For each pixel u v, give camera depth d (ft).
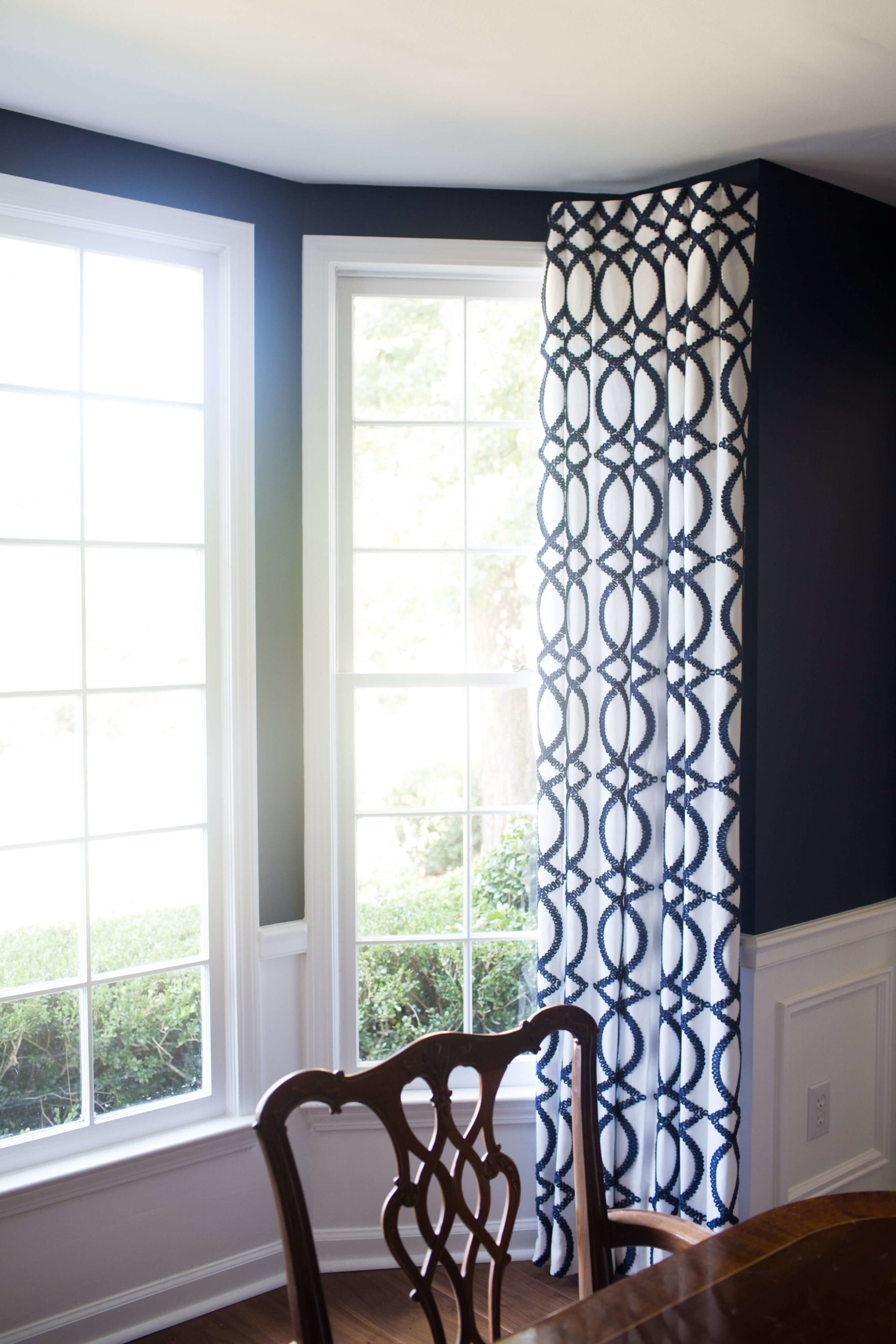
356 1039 9.05
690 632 8.21
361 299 9.03
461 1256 8.83
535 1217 8.94
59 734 7.93
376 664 9.11
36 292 7.82
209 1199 8.27
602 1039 8.55
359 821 9.06
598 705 8.61
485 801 9.25
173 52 6.63
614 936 8.52
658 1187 8.36
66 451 7.95
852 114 7.50
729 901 8.11
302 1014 8.84
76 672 8.02
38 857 7.83
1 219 7.59
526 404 9.25
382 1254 8.78
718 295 8.18
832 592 8.96
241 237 8.41
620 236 8.53
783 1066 8.61
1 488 7.70
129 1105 8.22
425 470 9.15
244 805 8.51
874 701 9.38
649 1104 8.57
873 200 9.20
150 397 8.31
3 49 6.58
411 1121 8.87
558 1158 8.43
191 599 8.53
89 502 8.06
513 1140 8.96
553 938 8.63
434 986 9.20
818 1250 4.58
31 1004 7.79
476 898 9.23
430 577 9.16
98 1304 7.75
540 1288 8.42
